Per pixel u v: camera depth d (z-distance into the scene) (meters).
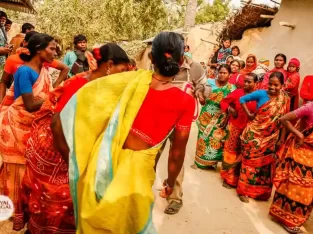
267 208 4.19
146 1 16.80
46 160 2.23
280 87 4.05
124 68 2.25
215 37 12.33
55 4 13.70
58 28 13.51
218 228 3.59
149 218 1.82
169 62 1.77
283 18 7.67
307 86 5.46
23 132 2.96
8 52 5.21
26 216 2.63
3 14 6.69
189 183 4.65
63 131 1.85
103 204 1.70
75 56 5.25
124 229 1.78
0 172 3.06
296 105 5.93
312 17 6.60
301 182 3.57
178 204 3.78
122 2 15.54
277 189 3.79
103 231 1.75
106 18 15.02
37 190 2.30
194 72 3.35
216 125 5.01
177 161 2.02
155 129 1.84
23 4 9.48
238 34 10.36
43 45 2.89
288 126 3.51
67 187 2.28
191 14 14.24
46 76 3.02
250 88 4.51
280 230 3.71
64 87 2.21
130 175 1.78
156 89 1.84
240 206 4.16
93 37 14.29
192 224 3.60
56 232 2.31
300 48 6.87
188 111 1.88
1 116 3.06
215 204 4.12
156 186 4.34
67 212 2.30
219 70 5.01
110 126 1.77
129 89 1.81
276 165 4.05
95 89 1.85
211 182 4.78
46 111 2.26
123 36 16.59
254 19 8.73
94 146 1.82
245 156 4.26
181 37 1.97
